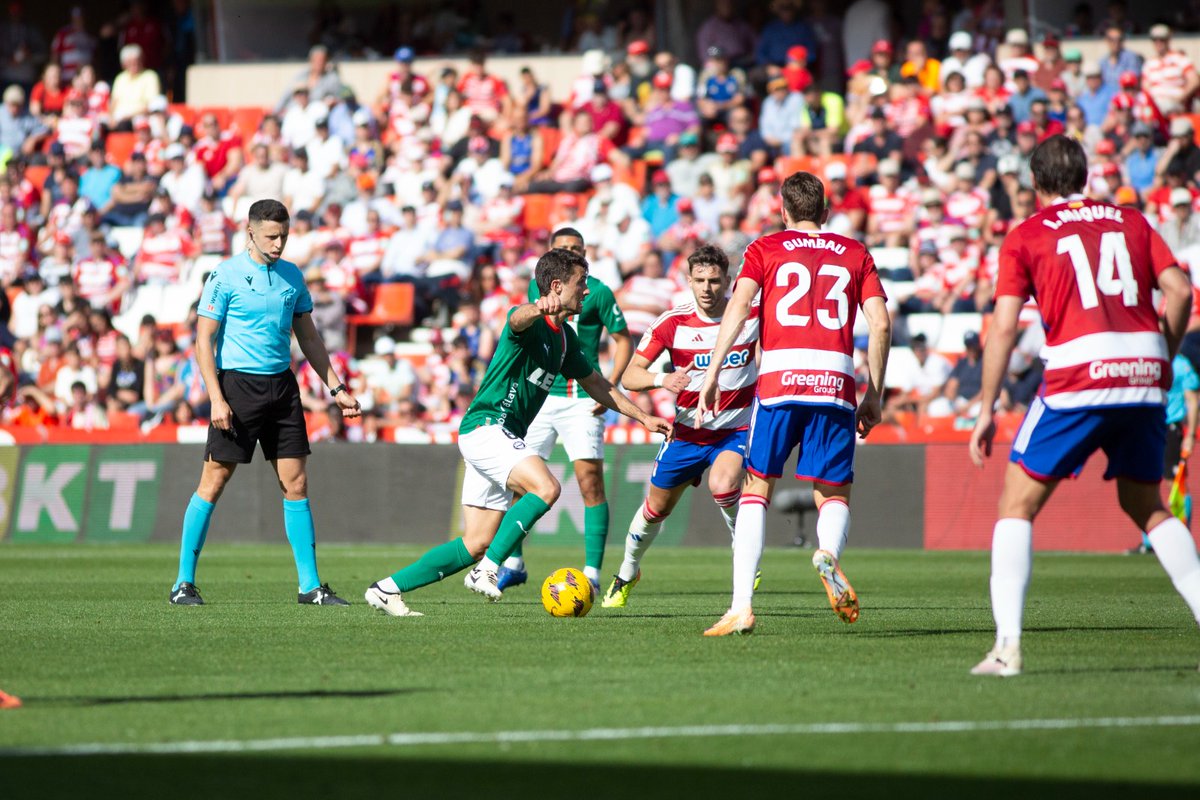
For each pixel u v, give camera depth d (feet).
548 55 311.88
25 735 53.72
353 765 48.70
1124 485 68.64
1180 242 226.79
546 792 44.93
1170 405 181.98
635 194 263.08
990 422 67.77
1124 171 242.99
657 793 44.80
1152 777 46.70
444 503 216.33
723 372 104.88
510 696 62.44
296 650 79.87
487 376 97.19
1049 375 66.80
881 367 83.30
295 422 113.19
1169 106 254.06
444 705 60.08
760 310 84.99
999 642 69.10
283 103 311.27
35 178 315.58
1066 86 255.29
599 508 116.98
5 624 95.91
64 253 292.81
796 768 48.08
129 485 232.53
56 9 382.22
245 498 226.38
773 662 73.97
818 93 273.54
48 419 255.70
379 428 238.89
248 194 292.61
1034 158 69.05
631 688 64.54
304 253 271.28
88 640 85.40
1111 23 264.93
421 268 263.90
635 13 301.22
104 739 53.01
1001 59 263.08
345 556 187.52
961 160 245.24
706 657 76.28
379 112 304.91
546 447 118.42
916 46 269.85
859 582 140.46
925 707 59.11
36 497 238.27
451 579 148.46
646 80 286.66
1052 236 67.10
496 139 290.56
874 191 245.45
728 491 99.81
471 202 279.90
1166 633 89.81
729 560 178.19
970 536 196.85
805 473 83.76
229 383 111.86
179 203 298.97
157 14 353.10
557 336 97.40
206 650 79.97
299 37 334.24
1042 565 166.81
